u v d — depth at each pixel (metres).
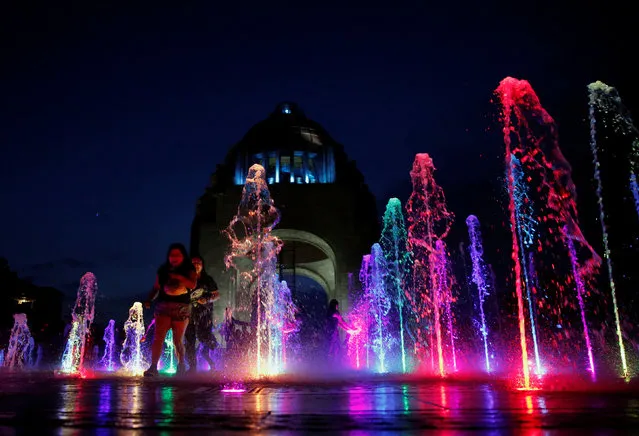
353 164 28.08
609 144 15.27
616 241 15.80
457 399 2.94
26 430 1.83
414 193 21.89
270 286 26.45
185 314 6.66
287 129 28.22
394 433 1.76
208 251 23.70
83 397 3.14
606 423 1.96
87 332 28.70
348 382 5.06
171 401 2.87
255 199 24.44
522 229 20.02
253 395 3.30
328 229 23.75
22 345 39.41
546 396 3.13
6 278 45.81
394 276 21.95
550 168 18.41
